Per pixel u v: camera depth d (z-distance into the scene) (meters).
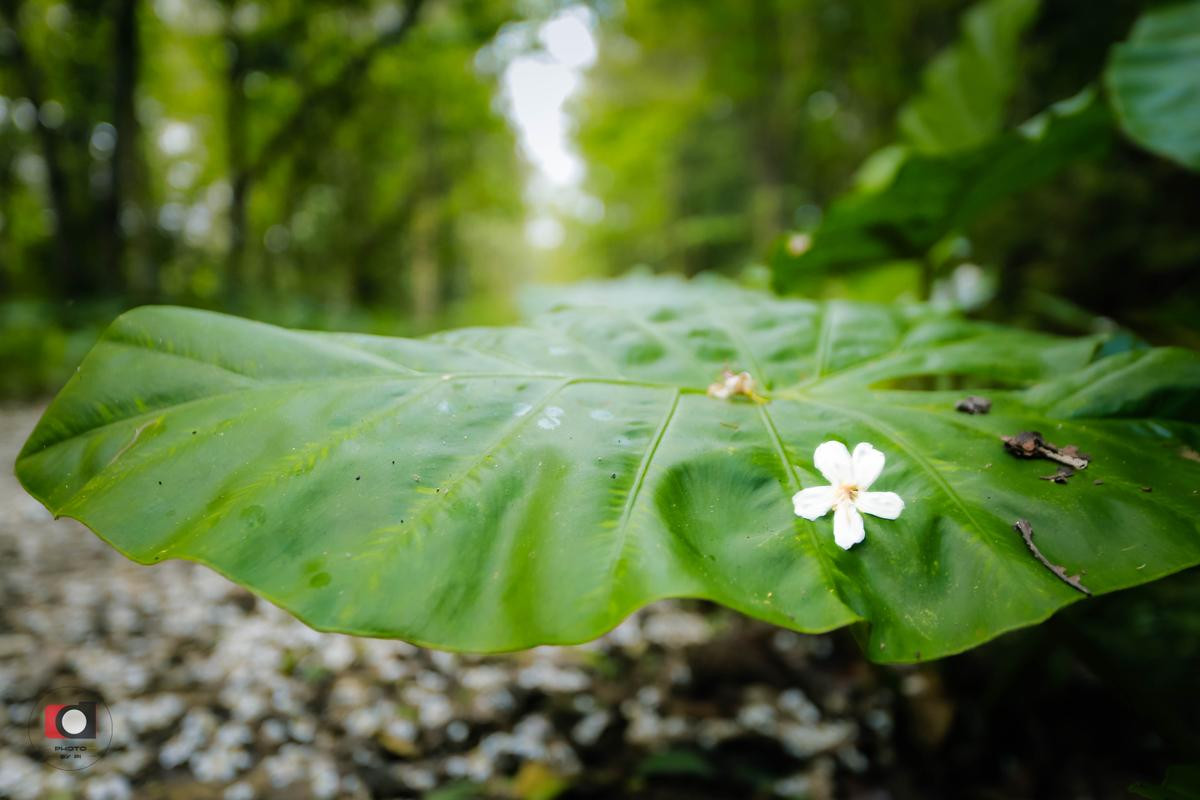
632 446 0.40
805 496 0.38
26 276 5.63
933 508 0.38
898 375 0.49
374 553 0.34
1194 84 0.65
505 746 0.74
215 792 0.65
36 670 0.83
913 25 3.26
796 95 4.15
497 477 0.38
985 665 0.76
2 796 0.62
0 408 2.75
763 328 0.53
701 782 0.69
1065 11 1.93
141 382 0.40
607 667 0.91
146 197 3.84
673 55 4.92
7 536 1.29
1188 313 0.63
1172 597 0.77
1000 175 0.76
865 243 0.86
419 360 0.44
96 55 3.93
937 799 0.69
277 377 0.41
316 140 4.82
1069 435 0.42
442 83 5.28
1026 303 1.08
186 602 1.03
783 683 0.87
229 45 4.12
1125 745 0.71
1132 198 1.57
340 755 0.71
